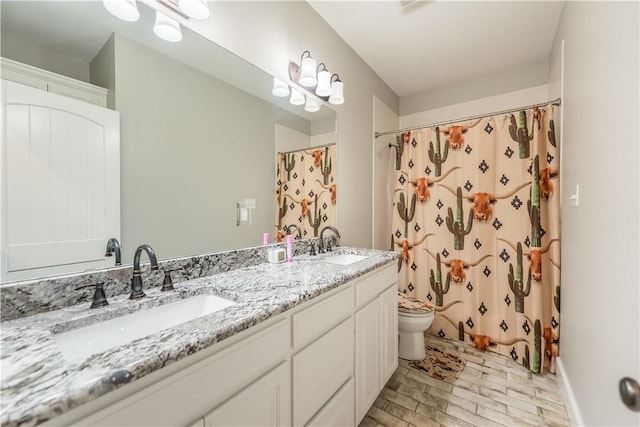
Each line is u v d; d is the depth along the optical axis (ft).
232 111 4.44
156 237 3.49
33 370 1.57
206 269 3.92
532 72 7.72
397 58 7.62
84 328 2.38
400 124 9.91
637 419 2.31
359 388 4.29
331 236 6.48
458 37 6.72
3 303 2.31
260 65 4.76
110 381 1.50
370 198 8.16
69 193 2.75
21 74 2.50
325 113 6.38
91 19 2.94
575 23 4.67
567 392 4.83
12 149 2.41
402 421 4.62
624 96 2.64
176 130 3.72
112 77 3.09
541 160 6.35
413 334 6.52
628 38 2.55
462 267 7.40
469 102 8.68
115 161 3.11
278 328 2.77
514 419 4.64
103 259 2.98
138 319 2.71
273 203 5.20
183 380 1.94
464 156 7.38
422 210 8.00
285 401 2.85
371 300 4.76
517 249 6.59
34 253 2.52
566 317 5.30
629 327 2.46
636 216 2.35
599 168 3.37
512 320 6.64
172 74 3.66
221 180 4.31
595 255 3.51
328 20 6.22
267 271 4.19
